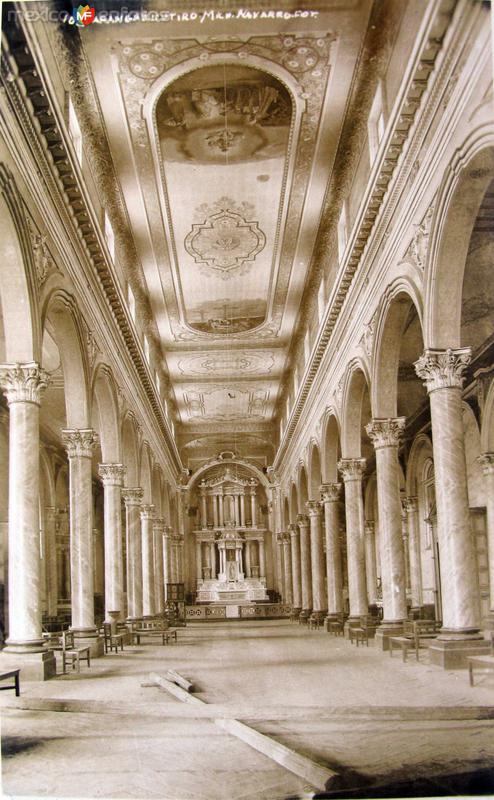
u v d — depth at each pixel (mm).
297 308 28047
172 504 44500
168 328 29812
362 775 7492
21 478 13578
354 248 17594
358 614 22672
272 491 48469
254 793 7109
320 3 13125
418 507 31281
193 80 15422
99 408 22453
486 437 21281
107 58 14492
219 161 18469
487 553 21922
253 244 22906
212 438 47438
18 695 11719
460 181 12031
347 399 22094
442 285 13492
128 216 20875
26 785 7457
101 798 7062
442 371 13680
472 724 9391
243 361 33906
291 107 16469
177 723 10000
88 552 18328
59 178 14383
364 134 17406
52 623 30703
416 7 12547
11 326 13477
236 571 48625
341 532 43719
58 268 15320
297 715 10047
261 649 20656
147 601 30797
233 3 12914
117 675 14703
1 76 11180
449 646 13445
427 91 12383
